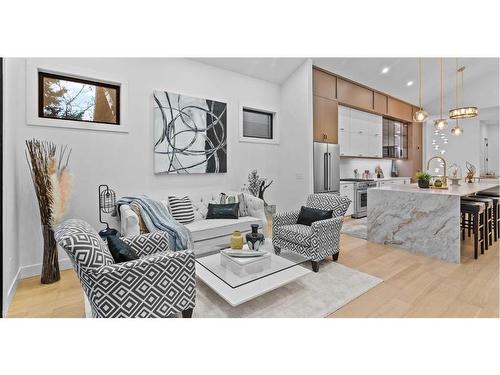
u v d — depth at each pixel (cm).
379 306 214
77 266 164
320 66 512
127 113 346
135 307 171
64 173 275
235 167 469
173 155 385
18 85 276
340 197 329
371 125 650
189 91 409
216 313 205
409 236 352
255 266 232
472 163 751
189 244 289
